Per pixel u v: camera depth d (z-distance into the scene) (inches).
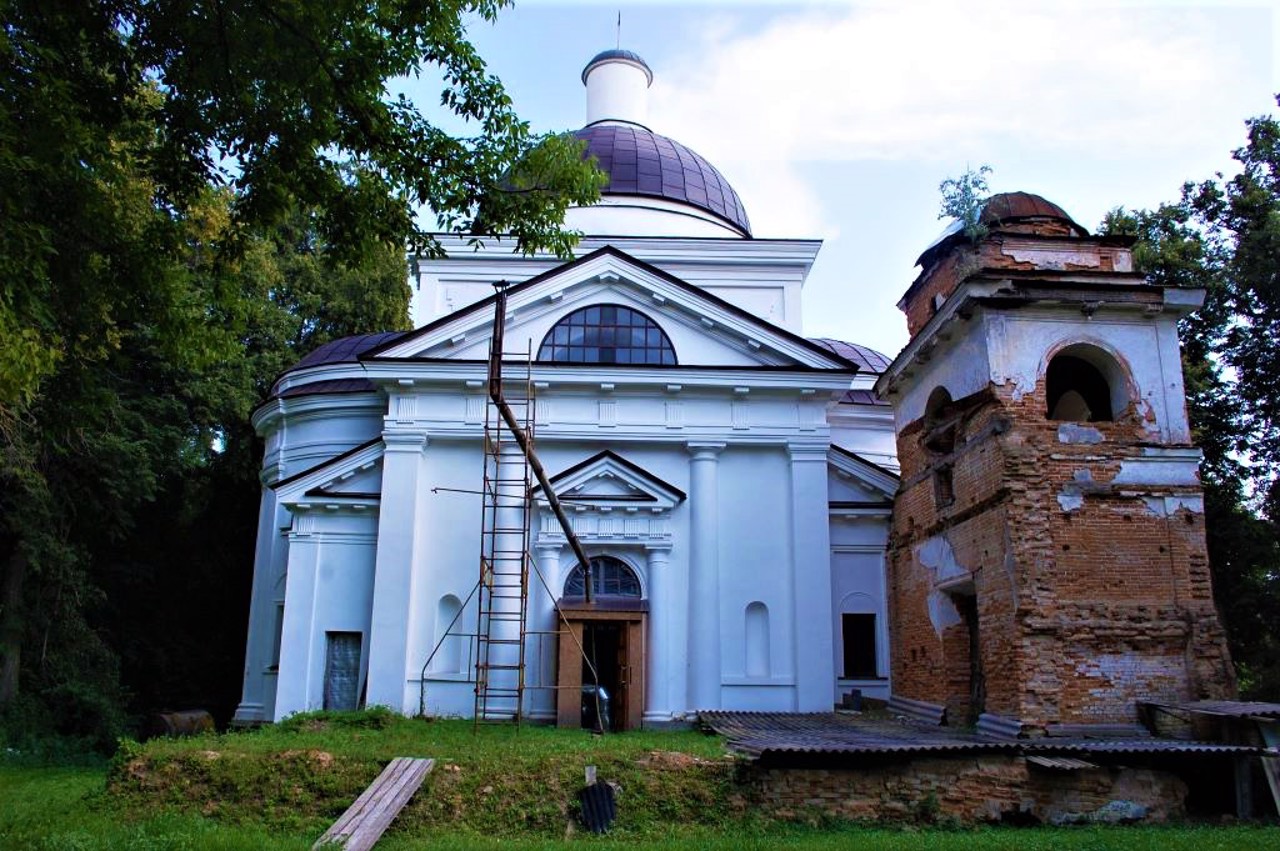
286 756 521.3
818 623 871.7
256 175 414.6
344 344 1123.3
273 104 402.9
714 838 452.1
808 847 409.4
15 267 337.1
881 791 515.5
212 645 1300.4
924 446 788.0
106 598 1067.3
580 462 899.4
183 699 1256.2
